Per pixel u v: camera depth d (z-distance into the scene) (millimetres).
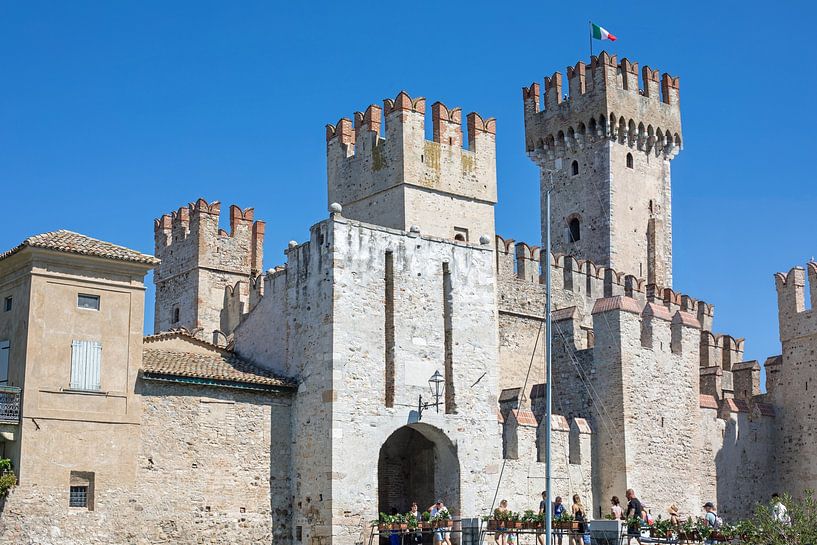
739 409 69812
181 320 80688
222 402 50688
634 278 77438
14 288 47562
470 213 64500
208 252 80062
